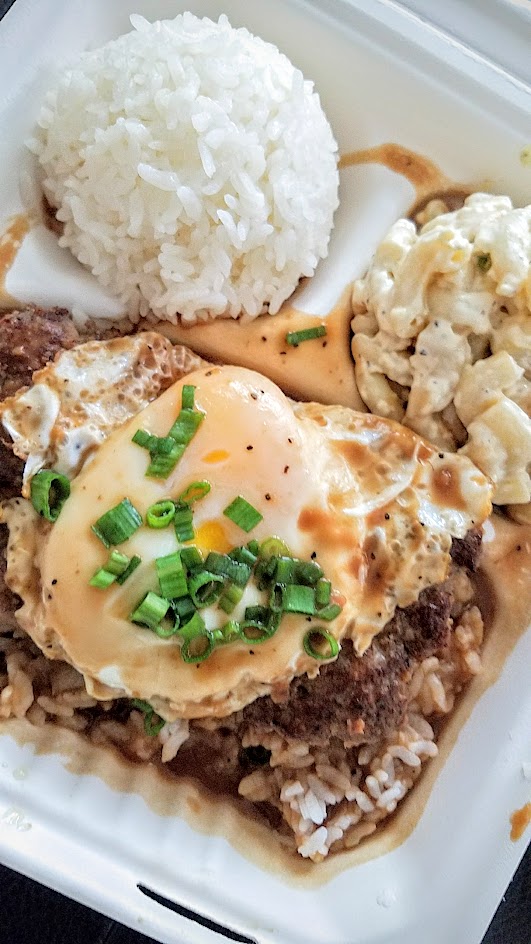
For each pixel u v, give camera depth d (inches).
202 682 6.8
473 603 8.3
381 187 9.0
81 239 8.4
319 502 7.2
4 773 7.2
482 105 8.6
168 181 7.9
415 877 7.4
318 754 8.1
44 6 8.2
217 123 8.0
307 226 8.5
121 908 6.7
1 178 8.2
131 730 8.0
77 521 6.9
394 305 8.2
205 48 8.1
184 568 6.8
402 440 7.8
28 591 7.2
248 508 6.9
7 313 8.3
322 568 7.0
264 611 6.9
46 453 7.3
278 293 8.5
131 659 6.8
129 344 7.8
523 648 8.0
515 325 8.0
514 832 7.3
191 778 8.1
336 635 7.0
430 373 8.1
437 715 8.2
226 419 7.1
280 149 8.3
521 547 8.2
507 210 8.4
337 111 9.1
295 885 7.4
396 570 7.3
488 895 7.1
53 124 8.3
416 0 8.8
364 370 8.3
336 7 8.5
